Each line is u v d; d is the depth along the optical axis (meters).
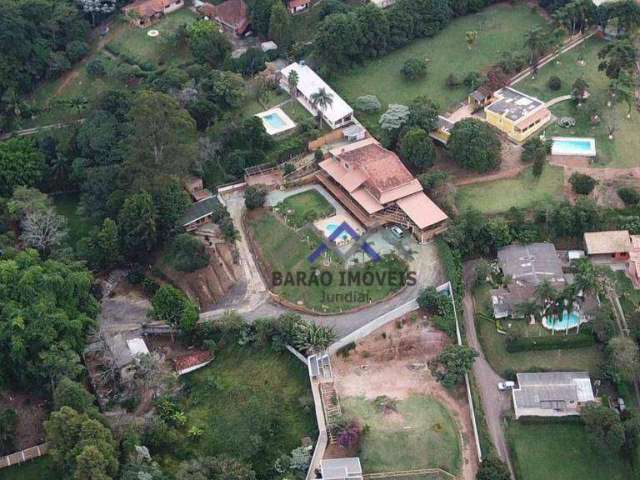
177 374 162.62
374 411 153.50
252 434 150.62
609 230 179.50
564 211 177.38
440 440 148.88
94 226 188.50
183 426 153.50
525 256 175.38
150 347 170.00
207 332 168.25
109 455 137.12
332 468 142.50
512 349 162.12
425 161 191.50
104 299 179.50
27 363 150.88
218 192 193.25
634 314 162.00
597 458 147.25
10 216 183.50
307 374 160.50
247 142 198.88
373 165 187.25
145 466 138.88
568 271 175.50
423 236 179.12
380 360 162.62
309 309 171.25
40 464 145.00
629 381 156.25
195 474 138.00
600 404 149.62
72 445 138.00
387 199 181.88
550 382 155.12
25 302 157.62
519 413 152.25
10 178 194.88
